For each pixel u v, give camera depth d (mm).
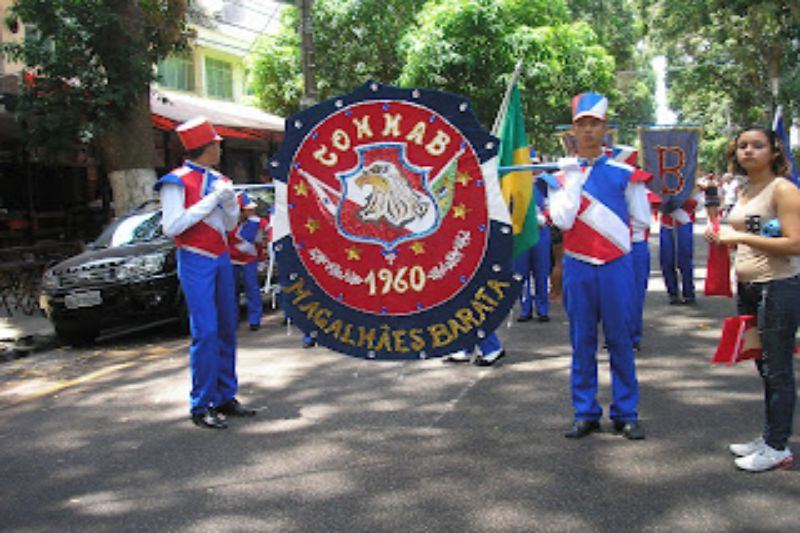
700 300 10047
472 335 4445
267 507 3912
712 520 3588
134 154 12125
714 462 4281
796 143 30281
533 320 9039
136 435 5176
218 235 5227
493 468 4312
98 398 6250
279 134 18562
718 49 30000
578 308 4684
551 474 4195
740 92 33062
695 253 16188
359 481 4207
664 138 9508
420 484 4133
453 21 16922
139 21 11930
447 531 3576
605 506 3775
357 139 4383
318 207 4449
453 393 5902
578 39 19969
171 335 9273
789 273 4016
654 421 5035
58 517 3896
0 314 10992
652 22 28375
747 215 4102
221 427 5219
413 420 5254
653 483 4027
